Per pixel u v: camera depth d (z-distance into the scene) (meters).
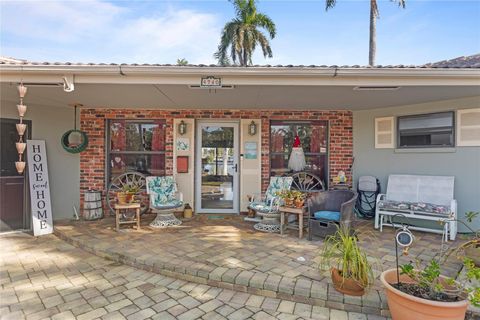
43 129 5.87
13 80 3.96
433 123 5.61
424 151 5.65
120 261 3.99
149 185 5.75
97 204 6.07
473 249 3.50
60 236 5.11
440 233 5.00
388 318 2.73
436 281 2.53
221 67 3.81
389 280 2.76
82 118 6.41
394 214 5.06
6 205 5.41
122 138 6.66
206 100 5.50
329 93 4.81
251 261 3.71
